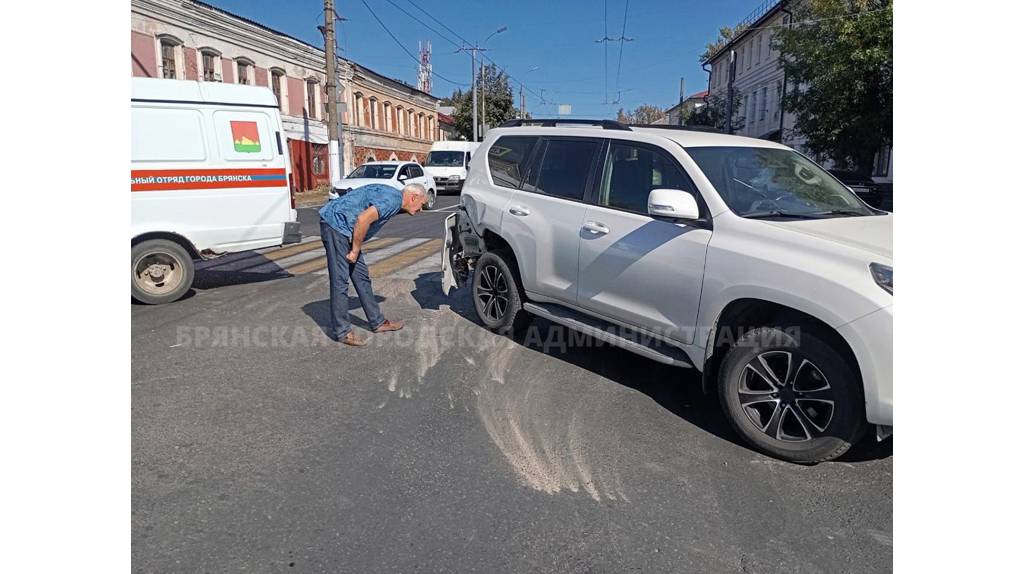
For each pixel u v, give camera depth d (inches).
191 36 881.5
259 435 141.6
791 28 855.1
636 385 175.9
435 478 124.3
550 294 191.9
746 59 1695.4
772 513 113.3
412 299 276.1
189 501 114.3
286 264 360.5
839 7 738.2
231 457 131.1
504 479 124.3
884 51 689.0
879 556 101.0
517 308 210.8
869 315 114.7
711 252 142.8
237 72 975.6
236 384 172.1
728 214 144.5
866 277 117.5
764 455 134.9
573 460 132.3
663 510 114.0
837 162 856.3
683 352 153.7
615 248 166.6
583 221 178.1
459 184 1064.8
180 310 252.1
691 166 155.8
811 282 123.3
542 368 188.2
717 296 140.5
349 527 107.7
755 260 133.6
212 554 99.7
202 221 271.6
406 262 371.6
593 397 166.7
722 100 1743.4
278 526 107.5
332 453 133.7
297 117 1109.7
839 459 133.4
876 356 114.2
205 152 271.6
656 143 166.9
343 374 181.0
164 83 264.1
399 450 135.6
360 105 1354.6
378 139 1449.3
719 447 138.8
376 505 114.6
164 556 98.8
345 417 151.9
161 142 261.3
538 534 106.7
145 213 257.1
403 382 175.5
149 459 129.3
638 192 168.2
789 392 131.0
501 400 163.8
